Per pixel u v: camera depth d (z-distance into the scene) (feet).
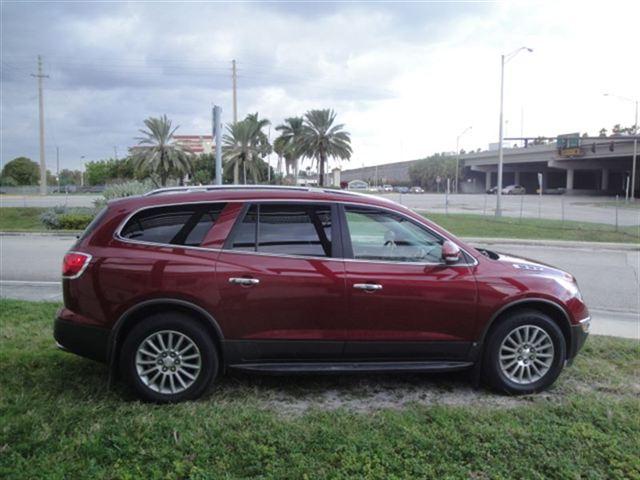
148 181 112.47
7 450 11.23
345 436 12.07
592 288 34.76
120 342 14.25
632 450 11.62
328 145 212.23
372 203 15.43
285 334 14.42
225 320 14.19
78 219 84.07
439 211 120.06
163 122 168.86
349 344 14.66
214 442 11.71
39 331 20.36
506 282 15.24
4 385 14.78
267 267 14.32
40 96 200.23
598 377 16.74
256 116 207.72
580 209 134.82
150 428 12.27
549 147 277.03
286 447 11.53
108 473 10.53
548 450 11.62
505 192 279.90
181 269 14.02
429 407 14.05
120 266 14.01
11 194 246.06
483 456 11.36
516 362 15.42
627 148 234.58
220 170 40.16
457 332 15.10
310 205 15.06
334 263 14.61
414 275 14.84
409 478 10.48
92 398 14.11
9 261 43.39
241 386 15.43
